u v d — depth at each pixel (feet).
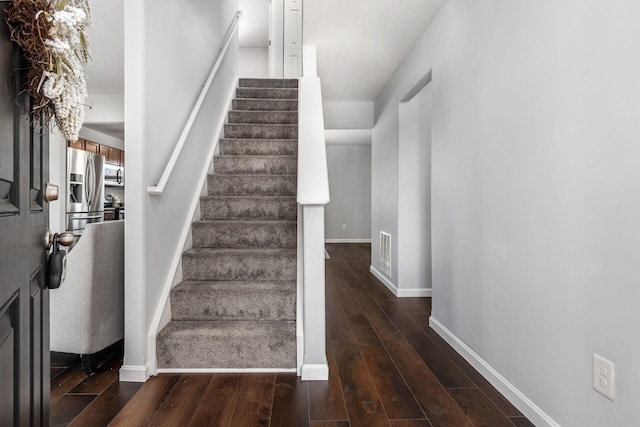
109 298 6.58
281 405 5.40
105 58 13.55
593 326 4.10
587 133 4.18
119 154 23.52
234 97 13.29
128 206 6.06
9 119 2.44
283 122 12.34
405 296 12.29
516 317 5.56
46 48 2.52
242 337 6.45
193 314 7.13
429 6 8.37
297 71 18.03
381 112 14.65
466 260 7.25
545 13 4.90
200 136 9.24
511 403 5.56
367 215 28.14
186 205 8.31
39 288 2.98
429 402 5.55
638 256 3.57
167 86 7.16
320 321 6.28
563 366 4.56
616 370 3.80
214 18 10.43
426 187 12.42
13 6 2.40
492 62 6.26
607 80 3.90
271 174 10.38
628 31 3.65
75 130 2.97
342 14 8.76
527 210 5.31
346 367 6.77
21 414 2.63
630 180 3.64
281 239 8.54
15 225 2.51
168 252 7.23
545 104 4.91
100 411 5.18
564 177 4.56
